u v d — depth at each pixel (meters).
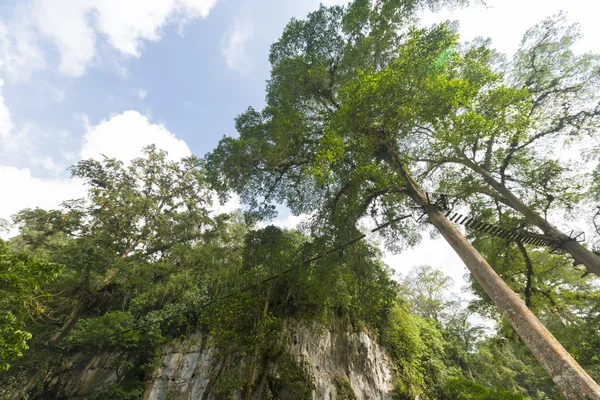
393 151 10.14
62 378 16.42
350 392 11.85
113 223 19.00
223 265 18.39
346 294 14.06
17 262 5.66
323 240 10.90
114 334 13.88
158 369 14.31
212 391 11.95
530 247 15.69
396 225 11.91
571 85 12.16
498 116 9.64
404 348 16.22
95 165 19.91
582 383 4.60
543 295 14.84
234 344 11.03
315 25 13.52
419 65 8.45
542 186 11.87
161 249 20.98
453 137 8.88
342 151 8.81
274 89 14.27
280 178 13.30
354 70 12.42
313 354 12.63
